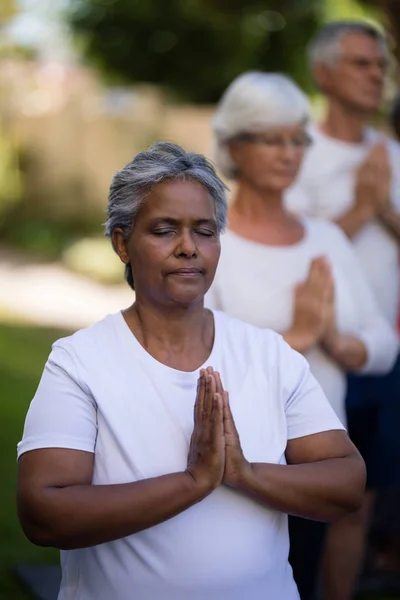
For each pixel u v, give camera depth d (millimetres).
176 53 17344
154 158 3029
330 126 5520
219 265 4316
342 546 4992
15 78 23969
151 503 2779
